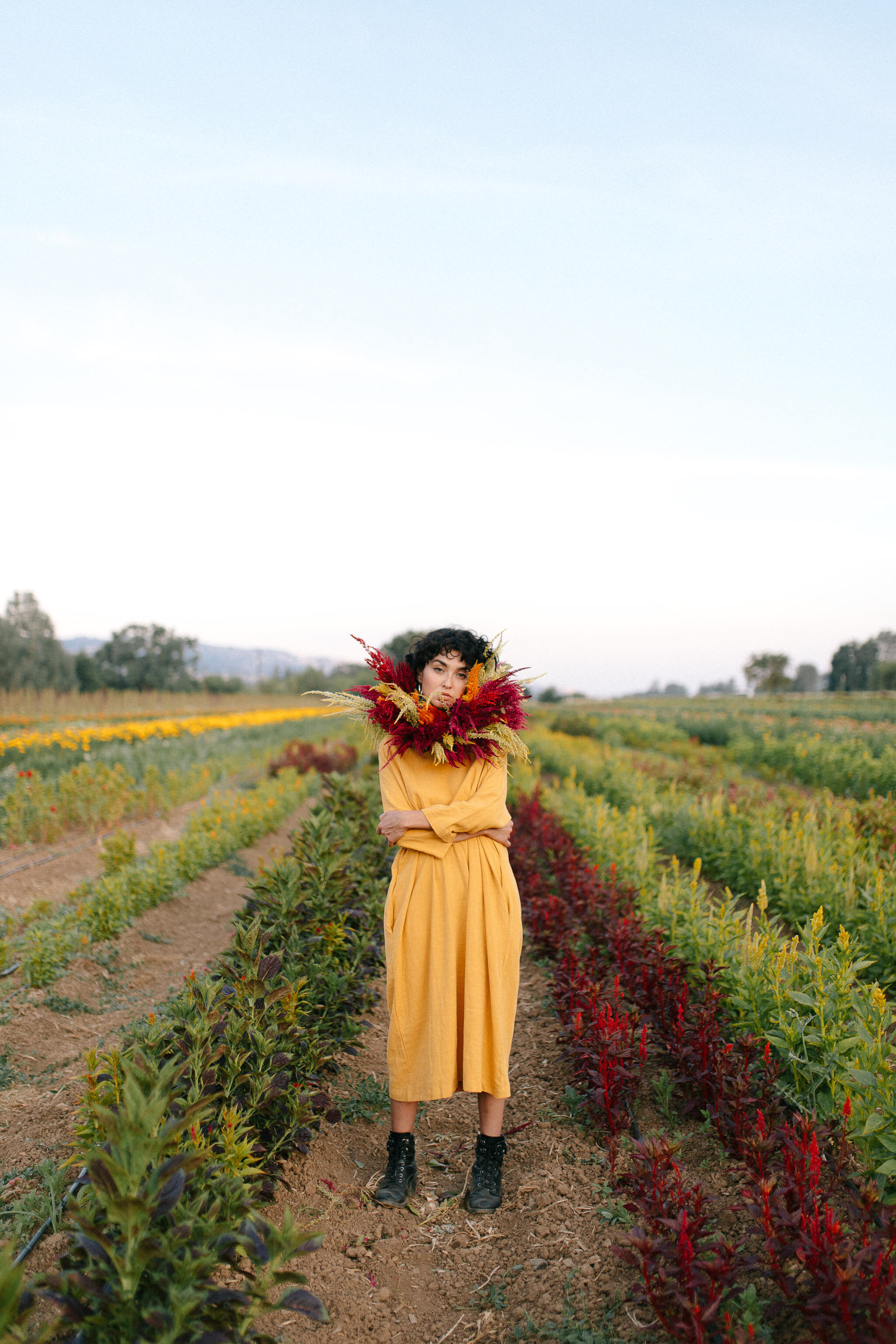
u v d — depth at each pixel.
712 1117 2.98
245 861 8.70
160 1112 1.87
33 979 4.78
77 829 9.70
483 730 2.95
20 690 31.89
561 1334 2.26
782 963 3.38
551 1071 3.92
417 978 2.92
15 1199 2.77
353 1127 3.48
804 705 53.94
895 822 7.16
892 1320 1.86
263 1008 2.99
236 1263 2.10
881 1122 2.38
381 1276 2.57
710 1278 2.08
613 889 5.06
